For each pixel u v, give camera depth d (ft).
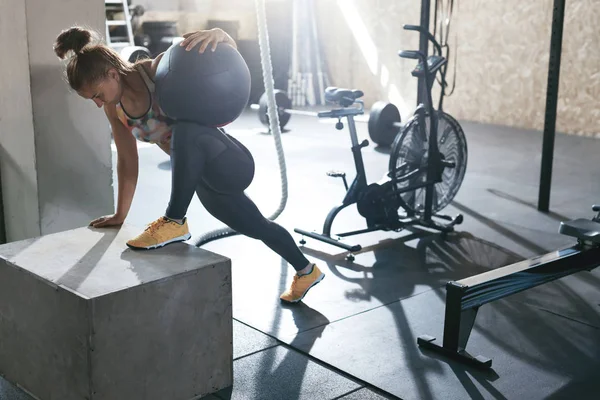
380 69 33.40
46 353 7.35
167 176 19.03
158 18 33.86
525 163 21.49
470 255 13.06
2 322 8.00
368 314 10.28
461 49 30.04
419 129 14.05
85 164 11.30
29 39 10.32
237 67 8.07
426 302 10.75
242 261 12.49
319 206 16.29
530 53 27.78
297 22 35.04
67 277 7.15
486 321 10.05
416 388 8.14
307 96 35.35
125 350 7.01
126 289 6.88
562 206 16.57
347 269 12.23
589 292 11.12
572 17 26.27
